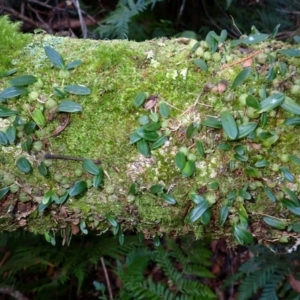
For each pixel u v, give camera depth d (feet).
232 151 1.55
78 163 1.56
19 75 1.54
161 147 1.54
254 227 1.70
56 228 1.75
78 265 3.23
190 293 3.08
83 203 1.63
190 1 3.75
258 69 1.56
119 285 3.55
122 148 1.55
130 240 3.23
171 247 3.28
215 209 1.64
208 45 1.58
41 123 1.50
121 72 1.54
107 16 3.53
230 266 3.66
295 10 3.61
